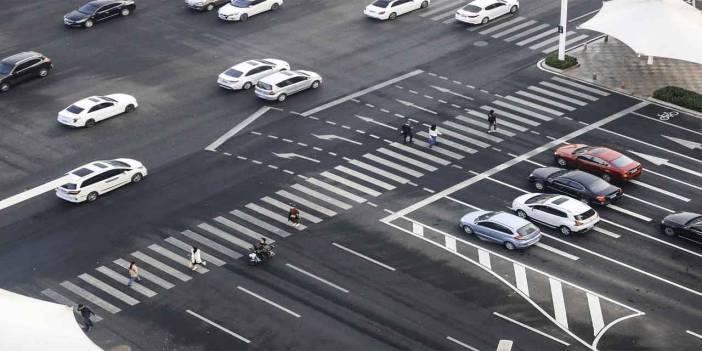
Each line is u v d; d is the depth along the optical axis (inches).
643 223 4082.2
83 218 4242.1
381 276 3799.2
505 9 5910.4
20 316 2955.2
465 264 3853.3
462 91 5137.8
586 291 3693.4
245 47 5698.8
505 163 4522.6
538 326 3521.2
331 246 3981.3
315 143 4722.0
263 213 4212.6
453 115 4923.7
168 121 4977.9
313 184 4402.1
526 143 4675.2
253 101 5132.9
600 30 5231.3
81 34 5949.8
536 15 5940.0
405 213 4180.6
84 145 4790.8
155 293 3754.9
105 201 4350.4
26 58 5398.6
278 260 3907.5
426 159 4569.4
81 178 4318.4
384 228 4087.1
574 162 4426.7
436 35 5733.3
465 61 5433.1
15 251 4042.8
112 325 3590.1
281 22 5989.2
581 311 3590.1
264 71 5280.5
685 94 4982.8
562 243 3981.3
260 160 4598.9
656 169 4456.2
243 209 4244.6
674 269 3804.1
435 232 4052.7
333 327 3538.4
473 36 5703.7
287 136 4790.8
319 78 5201.8
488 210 4183.1
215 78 5383.9
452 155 4594.0
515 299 3659.0
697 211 4156.0
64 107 5147.6
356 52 5575.8
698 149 4601.4
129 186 4448.8
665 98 4970.5
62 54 5713.6
